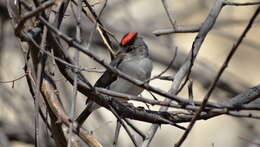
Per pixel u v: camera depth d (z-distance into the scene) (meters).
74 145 7.18
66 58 7.48
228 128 17.45
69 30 13.06
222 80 14.89
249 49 19.41
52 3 6.02
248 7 16.92
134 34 11.30
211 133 17.30
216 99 15.38
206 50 18.97
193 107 6.59
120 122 7.45
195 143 17.02
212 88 6.11
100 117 14.21
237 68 19.14
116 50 11.19
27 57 7.45
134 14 17.08
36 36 7.35
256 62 19.30
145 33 15.72
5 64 14.07
